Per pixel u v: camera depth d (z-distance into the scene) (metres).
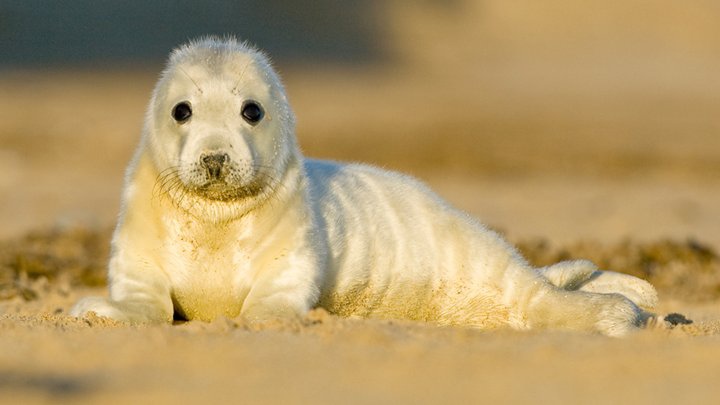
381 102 124.19
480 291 24.67
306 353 17.73
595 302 23.38
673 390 15.46
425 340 19.12
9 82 125.50
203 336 19.19
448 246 24.80
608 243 47.22
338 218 23.66
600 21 182.12
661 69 161.00
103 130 97.00
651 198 73.75
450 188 78.50
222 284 22.45
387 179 25.39
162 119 22.41
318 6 170.50
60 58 141.00
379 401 14.76
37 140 93.00
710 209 67.88
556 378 16.17
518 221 61.38
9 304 30.55
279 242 22.33
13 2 152.88
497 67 160.25
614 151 98.06
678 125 114.31
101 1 157.00
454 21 176.75
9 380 15.77
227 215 22.14
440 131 105.56
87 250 44.03
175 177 22.08
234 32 159.12
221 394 15.04
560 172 88.62
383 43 165.62
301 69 149.25
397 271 24.25
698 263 42.03
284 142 22.62
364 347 18.30
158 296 22.25
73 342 18.62
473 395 15.13
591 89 142.50
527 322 24.30
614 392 15.34
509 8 182.62
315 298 22.38
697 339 19.94
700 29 181.88
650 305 24.98
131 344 18.42
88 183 76.94
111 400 14.60
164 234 22.42
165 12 157.75
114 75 133.38
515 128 109.69
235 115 22.05
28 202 67.62
